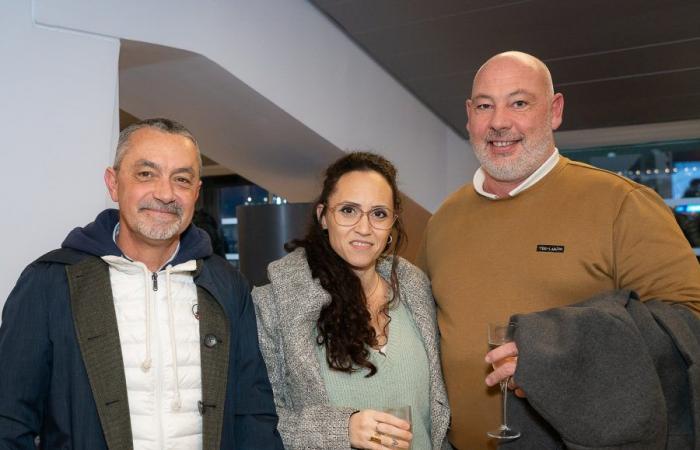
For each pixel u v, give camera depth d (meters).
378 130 4.12
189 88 3.28
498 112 1.84
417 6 3.33
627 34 3.43
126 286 1.56
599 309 1.53
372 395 1.76
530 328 1.53
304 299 1.77
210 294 1.64
